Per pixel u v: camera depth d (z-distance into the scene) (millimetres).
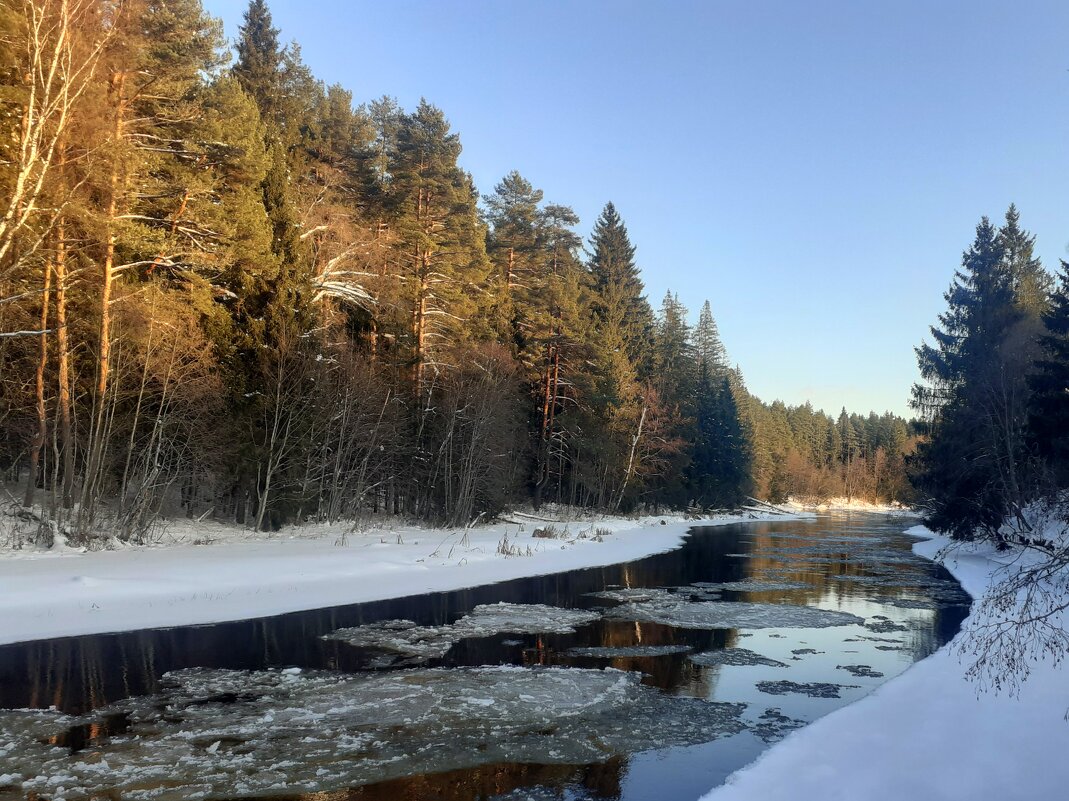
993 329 31266
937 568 26688
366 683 10820
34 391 23047
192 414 25016
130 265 21969
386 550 24516
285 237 28609
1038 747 7488
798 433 122375
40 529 20078
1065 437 21250
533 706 9828
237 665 11656
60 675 10828
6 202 16250
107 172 19422
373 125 42000
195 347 23953
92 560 18641
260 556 21281
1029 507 20938
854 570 26078
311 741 8398
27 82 16328
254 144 25562
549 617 16359
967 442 28828
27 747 8055
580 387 47406
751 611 17469
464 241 40281
